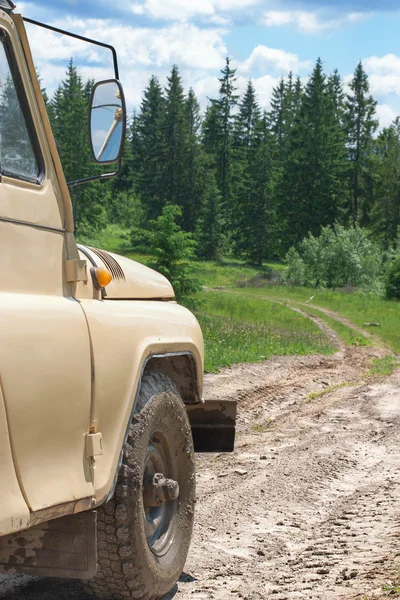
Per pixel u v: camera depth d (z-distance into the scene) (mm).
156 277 4609
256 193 105250
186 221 105812
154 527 4121
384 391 15180
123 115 3635
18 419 2850
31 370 2936
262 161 106625
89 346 3361
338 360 21609
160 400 3992
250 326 26812
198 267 27578
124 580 3682
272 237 105500
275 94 139125
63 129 11305
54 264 3320
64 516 3391
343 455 8969
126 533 3604
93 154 3703
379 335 32906
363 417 11945
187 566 4852
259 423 11156
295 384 15539
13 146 3119
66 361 3166
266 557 5145
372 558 4973
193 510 4480
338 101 121625
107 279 3717
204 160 108562
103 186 86188
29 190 3188
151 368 4527
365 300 57469
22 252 3092
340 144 104875
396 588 4184
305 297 58219
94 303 3588
